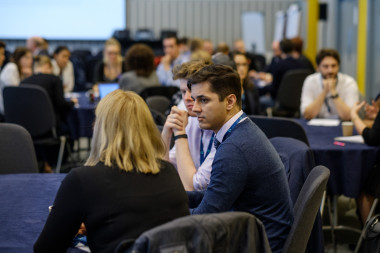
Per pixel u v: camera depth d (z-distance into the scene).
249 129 2.52
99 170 2.08
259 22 15.33
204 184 2.89
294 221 2.38
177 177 2.22
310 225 2.45
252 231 1.87
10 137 3.67
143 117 2.19
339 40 12.71
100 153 2.14
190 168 3.01
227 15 15.67
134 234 2.00
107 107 2.17
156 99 5.09
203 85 2.50
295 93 8.19
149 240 1.67
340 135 4.74
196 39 9.00
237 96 2.55
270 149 2.51
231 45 15.75
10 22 14.44
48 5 14.52
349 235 4.77
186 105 3.17
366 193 4.16
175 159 3.28
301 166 2.98
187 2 15.55
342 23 12.41
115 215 2.01
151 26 15.51
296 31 12.89
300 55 9.38
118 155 2.12
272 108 8.63
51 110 6.20
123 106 2.17
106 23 14.86
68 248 2.26
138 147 2.14
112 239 2.00
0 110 7.38
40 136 6.27
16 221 2.55
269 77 10.12
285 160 3.05
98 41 14.91
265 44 15.67
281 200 2.50
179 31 15.64
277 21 14.84
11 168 3.64
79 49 14.28
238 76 2.55
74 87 9.99
